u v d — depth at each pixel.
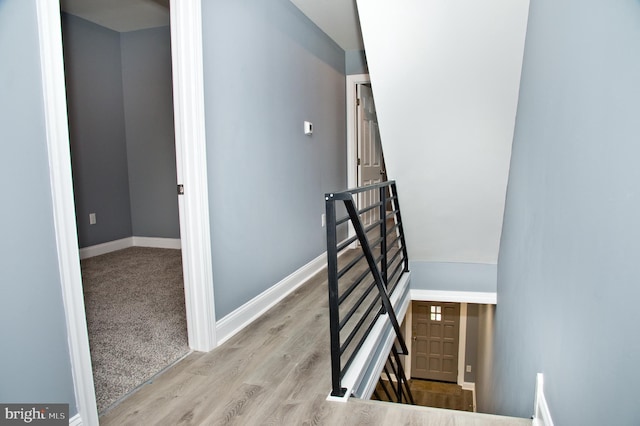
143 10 4.12
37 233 1.33
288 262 3.38
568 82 1.41
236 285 2.59
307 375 2.01
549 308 1.63
